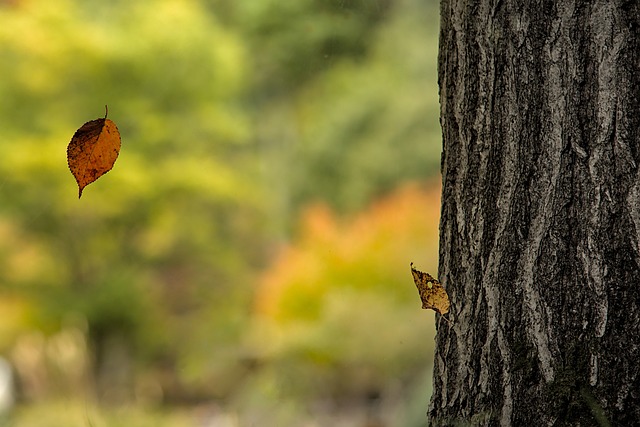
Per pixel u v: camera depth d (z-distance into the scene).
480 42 1.75
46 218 12.34
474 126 1.76
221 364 9.85
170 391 11.10
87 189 11.88
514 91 1.71
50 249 12.51
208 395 10.44
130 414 8.31
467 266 1.79
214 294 13.58
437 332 1.86
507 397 1.74
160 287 13.38
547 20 1.68
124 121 12.75
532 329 1.71
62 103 12.41
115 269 12.66
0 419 7.73
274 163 17.27
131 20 12.82
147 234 12.80
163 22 12.47
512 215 1.72
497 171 1.74
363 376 8.05
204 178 12.96
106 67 12.40
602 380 1.66
